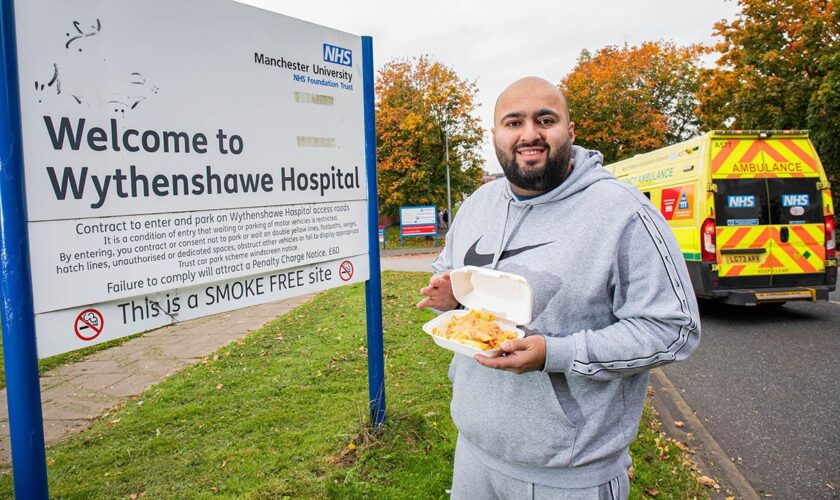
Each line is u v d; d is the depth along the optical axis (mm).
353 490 2930
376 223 3510
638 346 1384
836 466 3379
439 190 28469
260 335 6922
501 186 1857
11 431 1897
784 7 17172
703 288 7148
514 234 1679
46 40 1935
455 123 28547
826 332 6504
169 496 3010
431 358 5402
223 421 4023
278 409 4180
